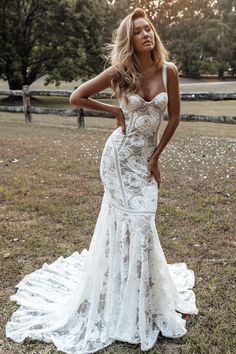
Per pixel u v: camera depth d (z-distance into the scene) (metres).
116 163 2.57
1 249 3.81
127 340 2.54
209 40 52.41
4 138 9.44
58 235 4.12
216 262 3.57
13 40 24.62
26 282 3.24
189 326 2.73
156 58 2.44
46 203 4.99
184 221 4.44
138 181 2.58
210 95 9.93
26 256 3.70
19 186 5.68
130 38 2.38
